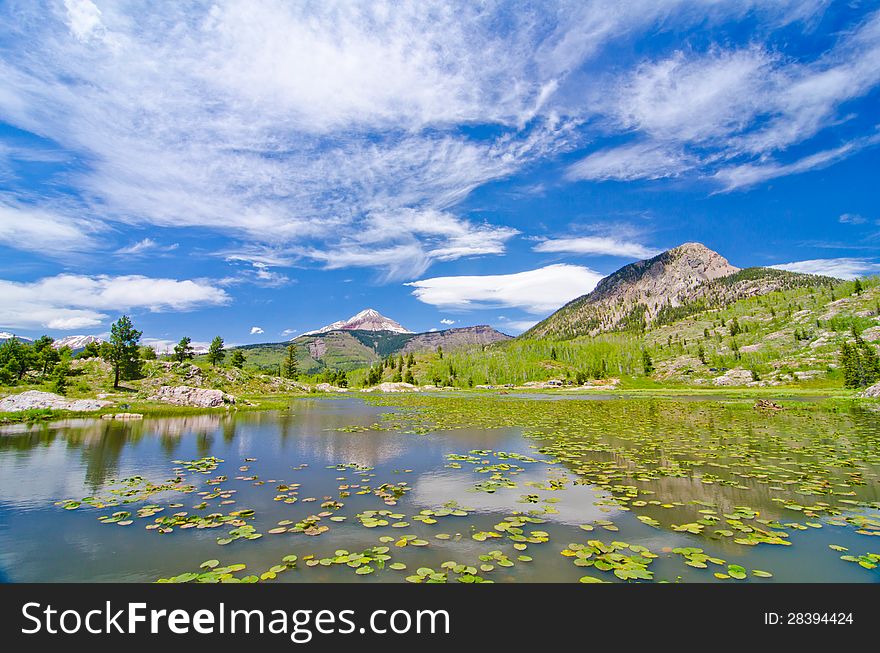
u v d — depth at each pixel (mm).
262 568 10016
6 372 61781
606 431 33625
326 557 10586
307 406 66750
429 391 160750
